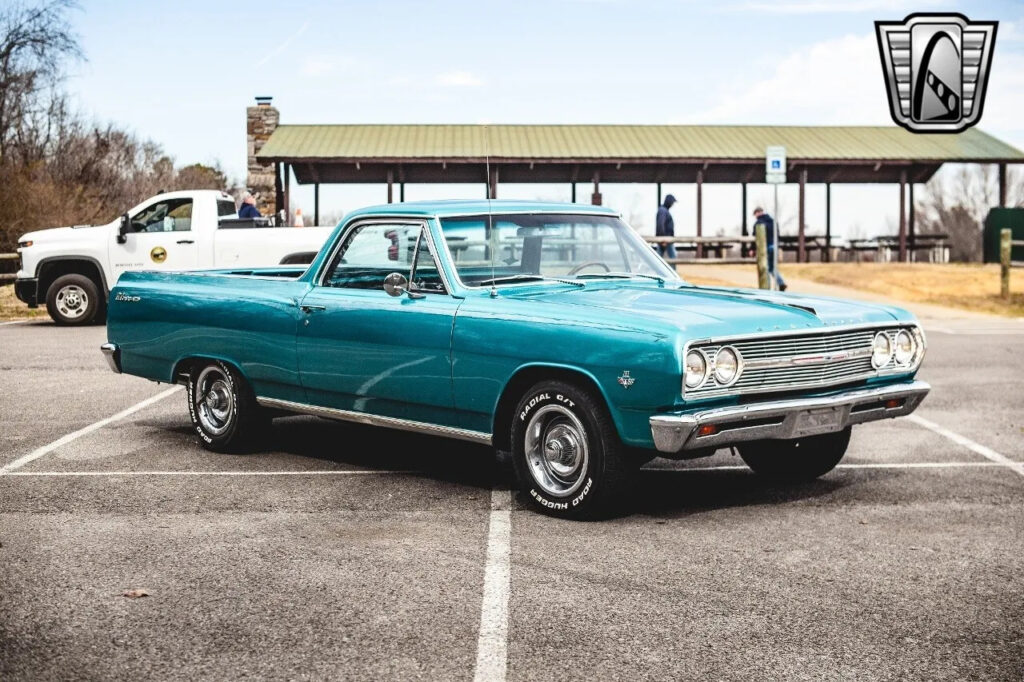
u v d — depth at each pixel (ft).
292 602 16.26
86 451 27.78
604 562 18.21
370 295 24.20
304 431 30.68
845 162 111.14
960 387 38.83
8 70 118.52
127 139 143.02
